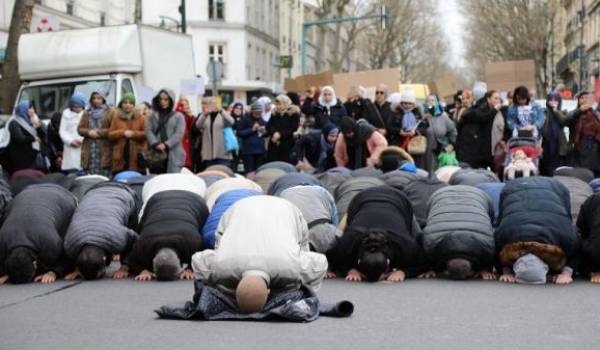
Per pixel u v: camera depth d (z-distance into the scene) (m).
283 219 9.65
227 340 8.48
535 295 11.09
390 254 12.09
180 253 12.11
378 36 93.62
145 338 8.62
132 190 13.68
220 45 74.00
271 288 9.66
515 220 12.14
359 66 111.94
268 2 83.25
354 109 22.00
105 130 19.91
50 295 11.25
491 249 12.24
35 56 25.78
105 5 62.66
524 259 11.94
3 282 12.30
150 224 12.28
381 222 12.24
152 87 26.23
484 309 10.13
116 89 24.86
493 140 20.28
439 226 12.38
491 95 20.31
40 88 25.58
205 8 73.38
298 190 12.88
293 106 22.91
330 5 72.06
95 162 20.12
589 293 11.23
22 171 16.19
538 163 20.30
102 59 25.20
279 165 18.27
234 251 9.41
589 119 20.56
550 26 88.62
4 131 20.20
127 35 25.48
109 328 9.13
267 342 8.39
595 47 76.94
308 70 100.50
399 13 95.12
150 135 19.53
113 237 12.27
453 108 25.41
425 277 12.65
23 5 28.47
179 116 19.69
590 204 12.50
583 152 20.61
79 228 12.27
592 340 8.52
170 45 27.39
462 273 12.17
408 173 15.66
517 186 12.69
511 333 8.82
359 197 12.79
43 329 9.15
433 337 8.63
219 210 12.54
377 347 8.20
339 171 17.31
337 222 13.91
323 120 21.59
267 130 23.16
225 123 22.75
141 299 10.91
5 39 47.28
